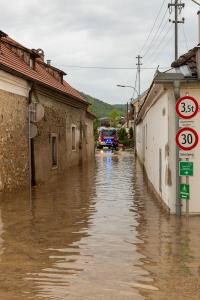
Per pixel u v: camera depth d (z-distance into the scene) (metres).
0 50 19.12
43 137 22.09
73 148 31.05
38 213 13.14
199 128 12.35
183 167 12.12
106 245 9.20
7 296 6.29
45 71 29.72
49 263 7.90
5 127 16.80
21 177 18.55
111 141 68.00
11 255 8.43
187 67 12.62
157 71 12.37
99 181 22.34
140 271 7.40
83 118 35.09
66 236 10.04
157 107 16.25
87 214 12.91
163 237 9.87
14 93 17.77
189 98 11.89
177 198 12.30
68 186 20.19
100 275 7.21
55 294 6.37
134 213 13.00
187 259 8.09
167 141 12.56
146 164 25.44
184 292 6.41
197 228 10.79
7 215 12.83
